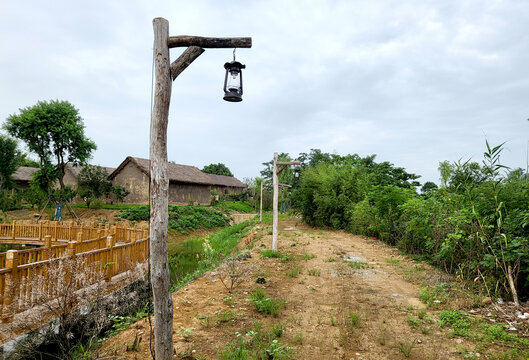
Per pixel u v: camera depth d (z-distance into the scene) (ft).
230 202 159.02
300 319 15.98
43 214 100.99
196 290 21.04
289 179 120.37
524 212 17.99
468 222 20.72
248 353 12.34
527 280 17.56
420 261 29.40
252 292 20.36
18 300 16.90
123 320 19.12
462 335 14.06
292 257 31.40
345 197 58.44
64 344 15.17
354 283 22.65
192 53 11.27
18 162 111.86
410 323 15.56
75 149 106.42
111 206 112.47
